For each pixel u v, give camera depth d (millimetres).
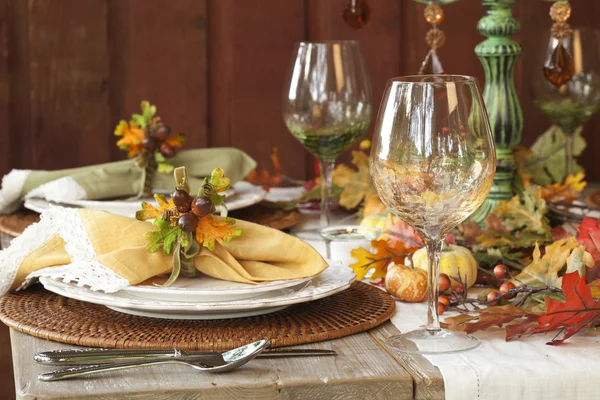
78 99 2184
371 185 1559
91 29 2164
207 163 1562
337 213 1626
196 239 932
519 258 1173
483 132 838
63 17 2150
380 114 860
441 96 827
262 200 1600
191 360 788
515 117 1310
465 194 837
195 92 2217
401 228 1178
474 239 1208
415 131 830
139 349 819
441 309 971
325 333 867
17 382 758
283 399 758
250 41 2211
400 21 2223
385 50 2225
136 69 2191
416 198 838
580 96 1679
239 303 868
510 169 1316
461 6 2229
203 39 2201
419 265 1078
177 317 910
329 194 1467
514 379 783
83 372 758
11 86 2150
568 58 1325
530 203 1211
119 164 1505
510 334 860
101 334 862
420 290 1014
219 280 947
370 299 1002
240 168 1597
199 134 2232
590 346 868
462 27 2240
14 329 911
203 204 914
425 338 863
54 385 747
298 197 1702
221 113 2248
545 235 1192
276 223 1413
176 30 2191
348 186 1560
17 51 2145
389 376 773
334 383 766
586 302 853
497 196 1317
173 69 2203
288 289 941
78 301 992
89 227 979
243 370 789
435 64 1414
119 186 1472
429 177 831
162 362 784
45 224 1006
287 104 1434
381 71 2234
